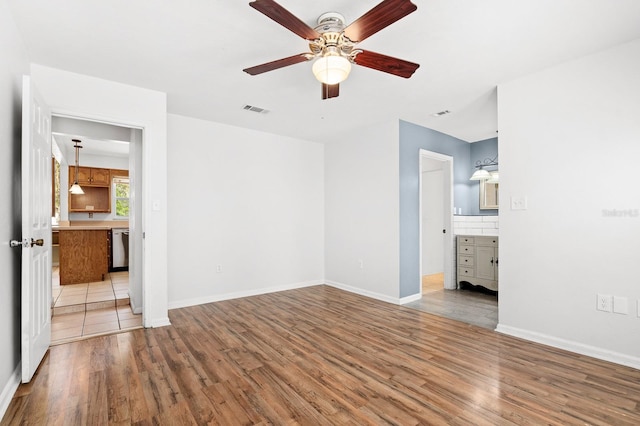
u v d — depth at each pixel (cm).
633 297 229
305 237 505
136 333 295
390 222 414
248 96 329
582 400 187
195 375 216
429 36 219
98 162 688
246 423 166
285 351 256
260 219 456
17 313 216
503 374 218
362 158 457
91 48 237
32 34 218
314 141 514
